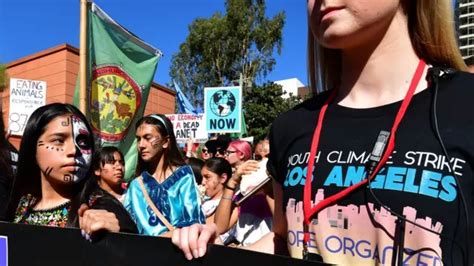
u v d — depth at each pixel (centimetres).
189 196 300
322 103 126
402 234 96
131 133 511
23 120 659
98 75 485
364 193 104
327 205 109
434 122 101
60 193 180
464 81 104
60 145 176
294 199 118
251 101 2214
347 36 111
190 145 833
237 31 2941
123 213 173
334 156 112
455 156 96
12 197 187
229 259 114
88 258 130
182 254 119
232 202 340
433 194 95
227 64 2988
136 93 514
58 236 135
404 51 113
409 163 100
